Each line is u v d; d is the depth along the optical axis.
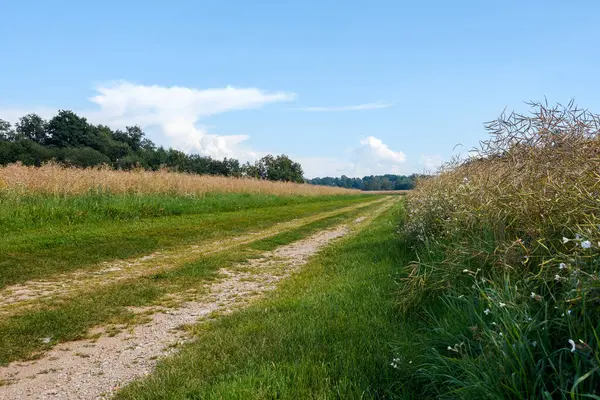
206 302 6.21
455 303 3.72
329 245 11.79
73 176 17.36
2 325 5.05
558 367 2.29
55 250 9.35
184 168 64.81
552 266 2.86
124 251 9.81
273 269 8.62
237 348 3.93
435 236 6.90
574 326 2.32
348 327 4.20
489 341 2.52
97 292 6.55
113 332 4.93
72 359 4.18
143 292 6.58
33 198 14.59
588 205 2.80
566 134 3.52
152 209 16.59
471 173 6.62
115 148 76.31
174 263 8.88
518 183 3.71
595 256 2.46
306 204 31.12
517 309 2.62
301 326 4.36
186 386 3.24
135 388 3.38
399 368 3.07
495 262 3.54
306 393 2.93
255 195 29.34
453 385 2.66
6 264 8.05
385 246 9.52
